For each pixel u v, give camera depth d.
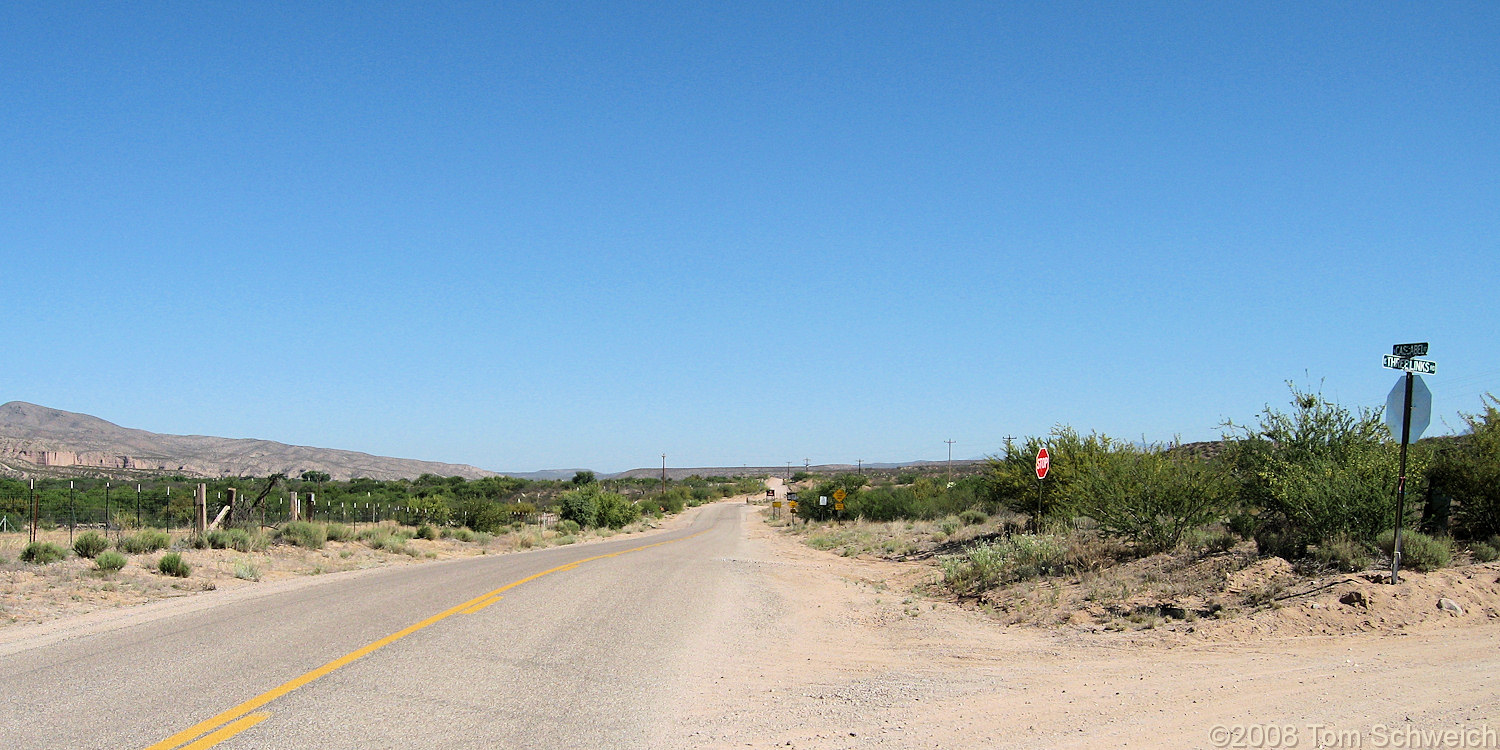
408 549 29.77
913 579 20.41
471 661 9.86
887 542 31.98
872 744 6.79
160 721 7.16
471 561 26.61
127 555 20.38
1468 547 13.72
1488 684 7.53
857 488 65.19
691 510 109.44
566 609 14.34
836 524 55.00
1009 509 31.61
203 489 27.28
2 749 6.38
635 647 11.07
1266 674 8.48
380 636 11.36
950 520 34.69
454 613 13.60
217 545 24.58
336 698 8.02
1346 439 15.98
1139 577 14.68
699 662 10.25
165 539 22.66
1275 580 12.65
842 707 8.04
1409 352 11.62
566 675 9.27
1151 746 6.34
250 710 7.54
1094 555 16.48
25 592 14.81
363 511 51.78
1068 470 24.92
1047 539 18.38
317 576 20.91
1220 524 17.12
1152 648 10.45
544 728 7.22
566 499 60.62
